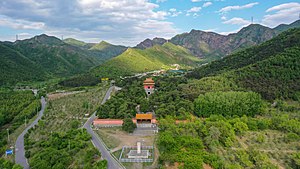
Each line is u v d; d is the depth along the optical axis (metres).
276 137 97.25
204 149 88.06
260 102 126.25
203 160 78.00
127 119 111.69
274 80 150.25
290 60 159.75
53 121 132.25
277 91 142.12
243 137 97.56
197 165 72.69
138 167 79.50
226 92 134.38
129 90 167.00
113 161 83.56
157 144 94.62
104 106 129.88
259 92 143.25
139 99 142.50
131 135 106.31
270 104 135.25
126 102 132.88
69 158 82.62
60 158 82.06
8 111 144.00
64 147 93.25
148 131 109.50
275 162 81.38
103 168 74.44
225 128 95.81
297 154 81.50
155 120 115.62
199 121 106.12
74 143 93.88
